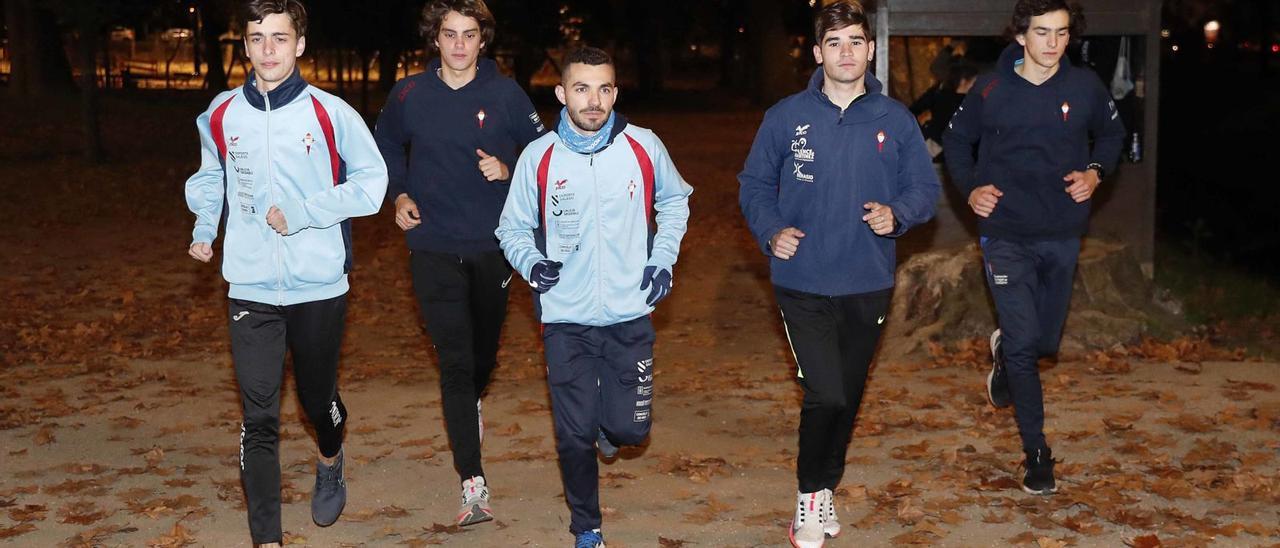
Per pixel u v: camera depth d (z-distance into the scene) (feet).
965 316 31.40
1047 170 19.43
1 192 69.92
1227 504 18.90
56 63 135.85
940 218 35.63
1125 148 35.68
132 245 52.70
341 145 15.99
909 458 21.90
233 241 15.98
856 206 16.39
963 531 18.11
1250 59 173.88
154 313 38.22
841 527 18.39
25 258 49.29
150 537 18.48
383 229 57.82
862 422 24.31
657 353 32.40
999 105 19.51
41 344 33.76
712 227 58.18
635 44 201.77
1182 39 174.09
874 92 16.42
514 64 184.03
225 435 24.48
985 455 21.76
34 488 20.75
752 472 21.52
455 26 18.31
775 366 30.48
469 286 19.15
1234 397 25.77
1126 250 33.42
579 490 16.52
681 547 17.75
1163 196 68.18
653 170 16.25
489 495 19.90
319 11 121.60
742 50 223.51
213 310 38.78
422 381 29.43
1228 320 34.09
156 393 28.09
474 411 18.76
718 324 36.19
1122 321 31.01
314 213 15.64
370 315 38.29
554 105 170.09
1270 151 85.56
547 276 15.74
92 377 29.81
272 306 16.11
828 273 16.57
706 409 26.13
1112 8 34.47
